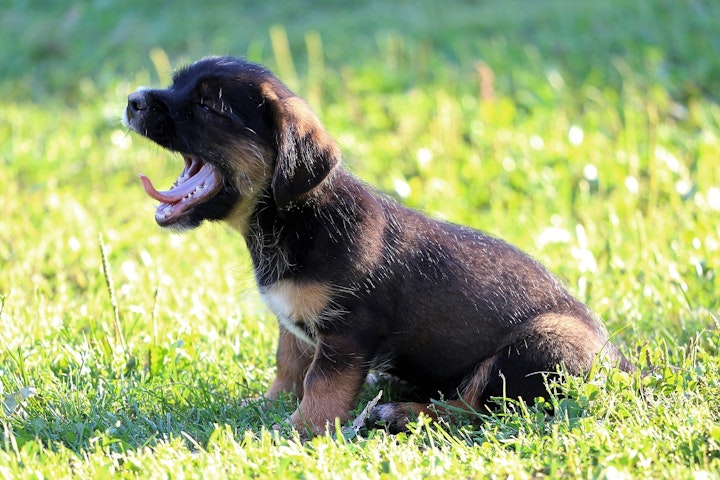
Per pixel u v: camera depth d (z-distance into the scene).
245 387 9.39
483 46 20.77
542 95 18.19
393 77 19.56
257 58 20.48
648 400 8.34
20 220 13.80
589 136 16.77
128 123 9.05
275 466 7.33
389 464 7.33
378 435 8.02
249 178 8.84
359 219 8.75
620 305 10.98
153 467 7.28
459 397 8.73
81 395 8.64
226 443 7.81
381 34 21.83
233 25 23.19
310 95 18.84
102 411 8.44
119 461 7.64
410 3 24.30
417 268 8.96
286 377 9.43
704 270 11.65
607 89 18.45
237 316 10.77
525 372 8.73
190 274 12.26
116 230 13.66
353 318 8.64
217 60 9.15
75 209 14.05
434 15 23.08
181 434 8.12
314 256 8.61
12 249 12.84
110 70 20.53
